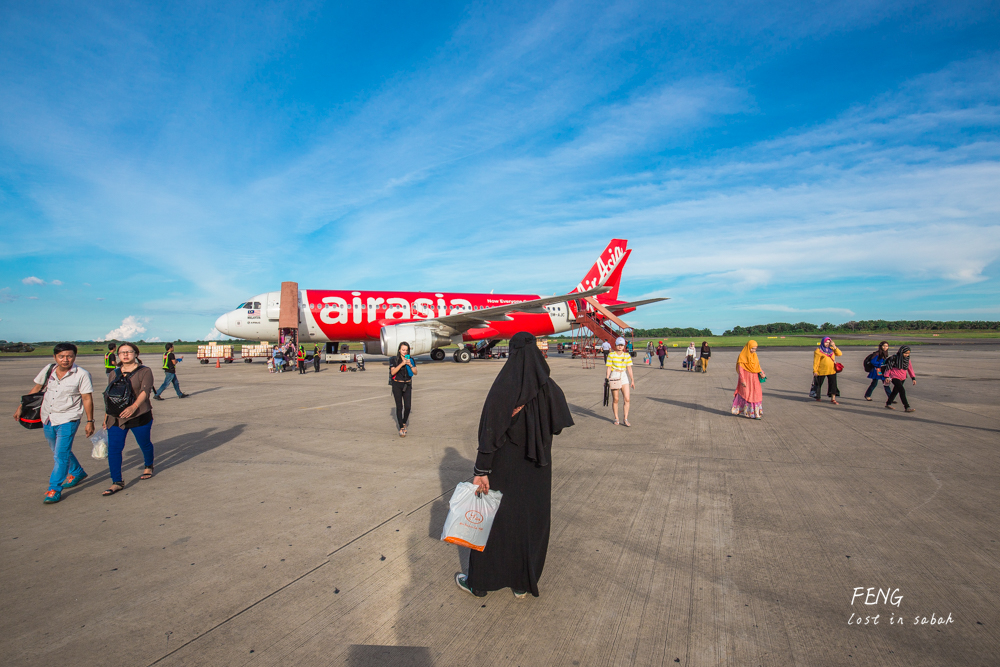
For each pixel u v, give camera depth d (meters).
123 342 5.39
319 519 4.32
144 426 5.49
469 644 2.56
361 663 2.41
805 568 3.37
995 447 6.78
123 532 4.07
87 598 3.04
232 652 2.51
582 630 2.68
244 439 7.52
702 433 7.82
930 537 3.85
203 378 18.22
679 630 2.67
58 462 4.81
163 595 3.07
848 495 4.84
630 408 10.39
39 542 3.88
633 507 4.55
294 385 15.51
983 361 25.39
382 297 23.98
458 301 25.39
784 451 6.63
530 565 2.85
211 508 4.62
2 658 2.46
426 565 3.46
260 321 22.61
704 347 20.19
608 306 28.80
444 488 5.16
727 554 3.59
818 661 2.40
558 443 7.14
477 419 9.12
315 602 2.98
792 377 17.69
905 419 8.95
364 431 8.07
